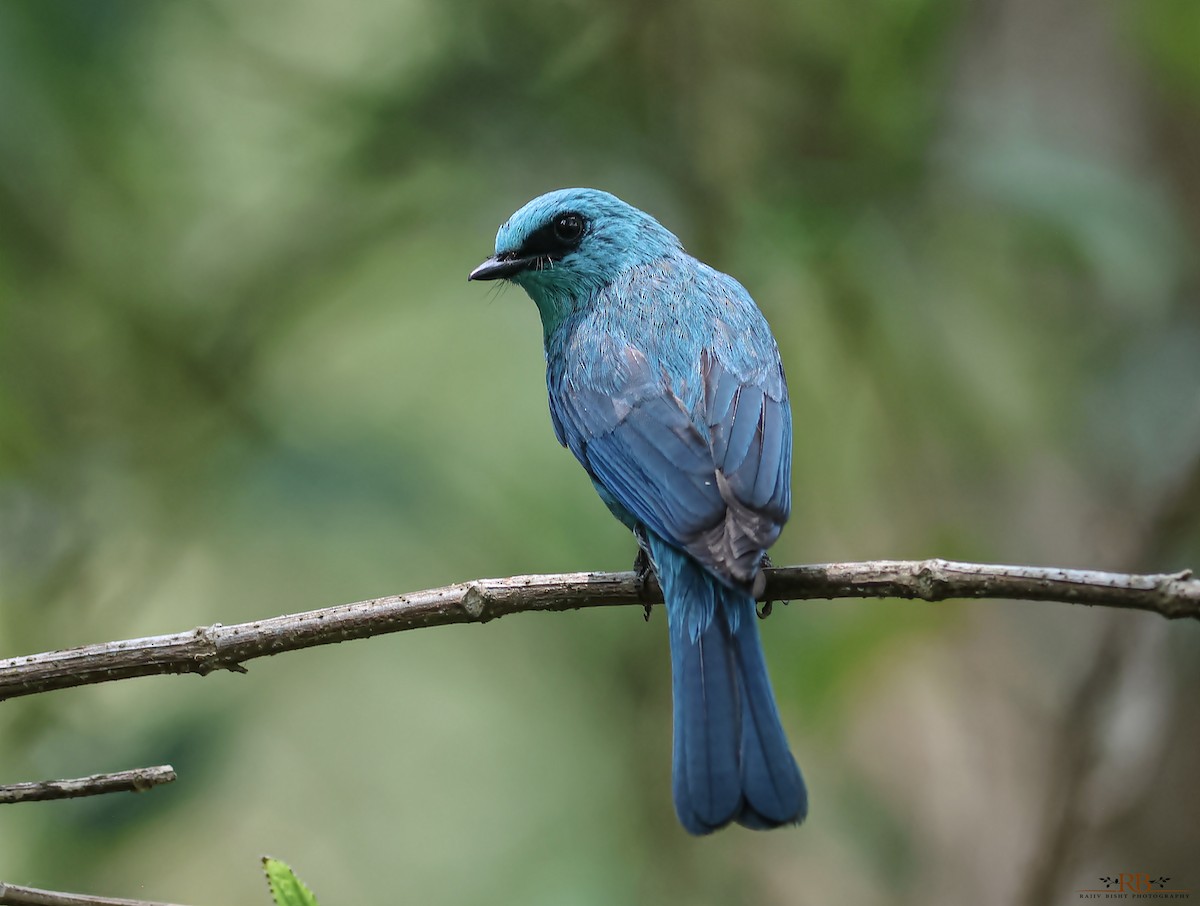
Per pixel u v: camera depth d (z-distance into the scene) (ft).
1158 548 38.01
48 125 38.34
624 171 43.19
